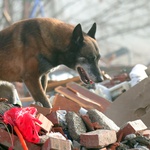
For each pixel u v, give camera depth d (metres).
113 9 51.50
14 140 8.56
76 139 9.09
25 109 8.84
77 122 9.27
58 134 8.91
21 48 12.52
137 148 8.92
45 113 9.59
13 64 12.60
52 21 12.82
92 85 14.73
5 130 8.62
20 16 41.94
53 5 49.62
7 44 12.61
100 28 50.41
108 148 8.86
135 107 11.30
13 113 8.67
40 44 12.54
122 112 11.39
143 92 11.27
